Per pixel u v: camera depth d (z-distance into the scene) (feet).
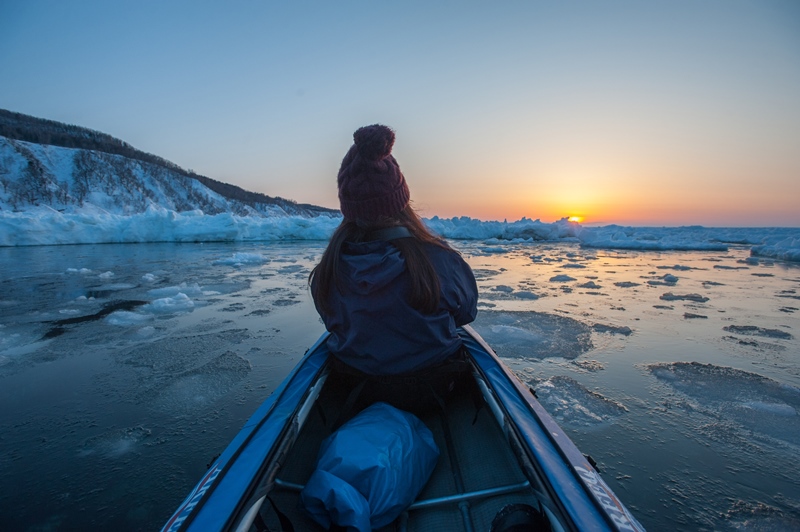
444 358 4.16
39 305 16.72
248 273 26.27
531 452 3.37
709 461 5.90
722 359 10.03
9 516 4.99
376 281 3.66
